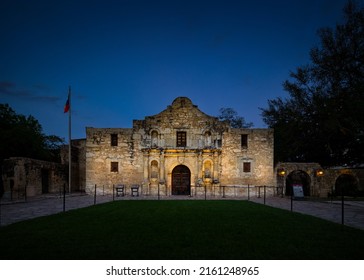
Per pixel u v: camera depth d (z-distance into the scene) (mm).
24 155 39219
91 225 12141
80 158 43031
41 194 33812
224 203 23016
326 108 34938
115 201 24953
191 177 35000
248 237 9891
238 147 35500
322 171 36531
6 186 29953
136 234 10273
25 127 41938
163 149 34938
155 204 22000
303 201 27281
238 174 35219
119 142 35906
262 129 35875
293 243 9109
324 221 13539
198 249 8336
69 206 20953
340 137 38562
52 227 11680
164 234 10281
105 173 35594
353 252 8164
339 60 35500
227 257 7633
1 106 40375
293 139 41875
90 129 36031
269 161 35500
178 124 35812
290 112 39625
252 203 23188
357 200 28672
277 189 36000
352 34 35062
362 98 32562
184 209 18375
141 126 35969
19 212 17406
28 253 7891
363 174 36969
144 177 34938
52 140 52875
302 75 38219
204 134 35750
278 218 14422
